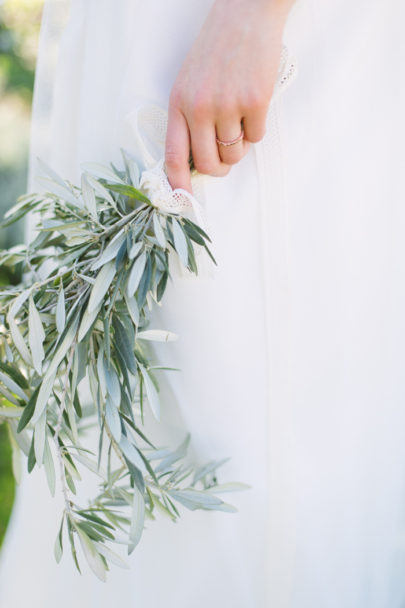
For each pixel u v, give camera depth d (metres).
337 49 0.97
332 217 1.03
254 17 0.83
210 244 0.99
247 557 1.18
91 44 1.08
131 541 0.87
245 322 1.05
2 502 1.92
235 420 1.10
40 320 0.87
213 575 1.20
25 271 1.24
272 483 1.13
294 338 1.07
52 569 1.29
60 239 1.07
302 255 1.03
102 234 0.92
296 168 0.99
